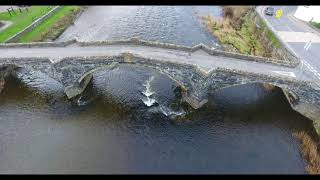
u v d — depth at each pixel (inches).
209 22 4001.0
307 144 2242.9
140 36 3678.6
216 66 2386.8
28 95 2687.0
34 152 2192.4
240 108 2576.3
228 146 2249.0
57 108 2554.1
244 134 2348.7
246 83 2586.1
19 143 2256.4
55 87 2785.4
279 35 3166.8
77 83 2615.7
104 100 2640.3
